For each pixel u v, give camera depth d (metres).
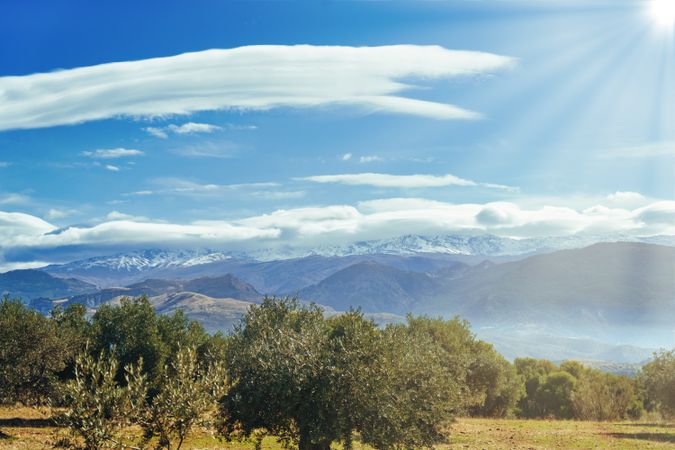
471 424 62.62
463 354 64.88
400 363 31.88
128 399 23.27
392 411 30.52
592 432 54.69
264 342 33.34
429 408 32.84
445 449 42.72
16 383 51.31
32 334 52.78
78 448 22.94
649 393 66.19
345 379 30.41
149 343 59.72
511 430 56.12
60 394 23.58
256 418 32.12
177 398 24.06
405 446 32.50
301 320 36.31
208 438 43.38
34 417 53.56
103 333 60.62
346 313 34.41
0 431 42.59
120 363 59.00
